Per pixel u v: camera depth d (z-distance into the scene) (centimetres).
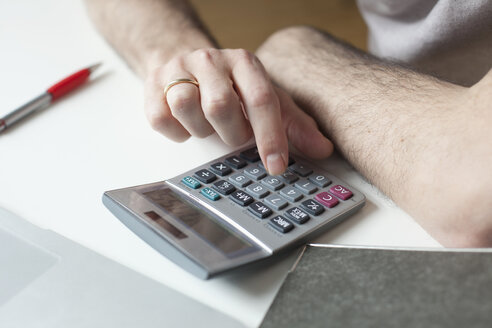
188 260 31
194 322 29
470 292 27
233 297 31
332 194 39
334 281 29
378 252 31
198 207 37
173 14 66
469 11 55
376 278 29
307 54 57
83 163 45
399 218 37
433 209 34
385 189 39
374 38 76
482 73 61
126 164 45
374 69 49
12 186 42
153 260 34
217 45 63
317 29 64
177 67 47
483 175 32
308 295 29
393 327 25
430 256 30
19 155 47
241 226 35
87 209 39
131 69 62
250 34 181
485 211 32
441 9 57
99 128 51
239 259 31
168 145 48
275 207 37
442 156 35
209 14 196
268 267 33
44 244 35
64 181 43
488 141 33
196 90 44
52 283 31
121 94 57
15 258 34
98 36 70
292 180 40
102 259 34
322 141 44
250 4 202
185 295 31
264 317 28
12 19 75
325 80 50
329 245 33
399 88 44
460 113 36
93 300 30
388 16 68
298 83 52
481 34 57
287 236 34
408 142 38
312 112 49
